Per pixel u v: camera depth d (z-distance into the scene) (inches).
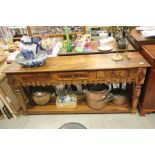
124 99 74.4
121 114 74.2
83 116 75.3
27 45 62.4
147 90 64.6
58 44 81.0
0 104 74.2
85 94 78.7
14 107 76.8
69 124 56.0
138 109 74.6
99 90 73.2
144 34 69.9
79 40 75.1
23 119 76.8
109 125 69.6
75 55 70.7
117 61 62.5
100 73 61.4
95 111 74.1
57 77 63.4
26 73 62.9
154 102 67.9
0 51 78.8
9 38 100.0
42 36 86.5
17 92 70.0
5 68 70.2
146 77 63.6
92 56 68.4
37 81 65.2
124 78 62.5
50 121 74.4
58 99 77.4
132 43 73.7
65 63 64.6
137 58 63.2
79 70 60.6
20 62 62.4
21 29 100.4
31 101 81.1
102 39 78.7
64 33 93.1
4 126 73.9
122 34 73.5
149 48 64.2
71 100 76.0
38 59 62.4
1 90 70.9
